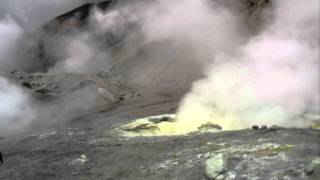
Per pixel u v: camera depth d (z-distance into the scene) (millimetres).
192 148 37344
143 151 39969
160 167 33094
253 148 32531
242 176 26844
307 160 27281
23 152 48719
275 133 38281
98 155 41375
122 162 37125
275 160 28391
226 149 33969
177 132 54719
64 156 43344
